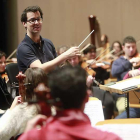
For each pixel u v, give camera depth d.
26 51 4.35
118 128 2.88
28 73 3.39
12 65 5.52
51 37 11.82
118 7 11.12
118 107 5.78
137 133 2.83
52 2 11.73
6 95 4.37
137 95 4.93
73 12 11.61
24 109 3.21
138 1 10.86
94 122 3.80
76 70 1.91
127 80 4.40
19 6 11.85
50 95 1.92
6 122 3.19
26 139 1.76
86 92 1.89
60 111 1.83
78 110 1.85
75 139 1.75
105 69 8.46
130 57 6.95
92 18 11.09
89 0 11.43
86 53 8.59
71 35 11.69
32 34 4.44
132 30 11.02
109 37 11.28
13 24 11.97
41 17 4.54
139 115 5.05
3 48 12.04
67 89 1.83
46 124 1.81
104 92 6.09
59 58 3.98
